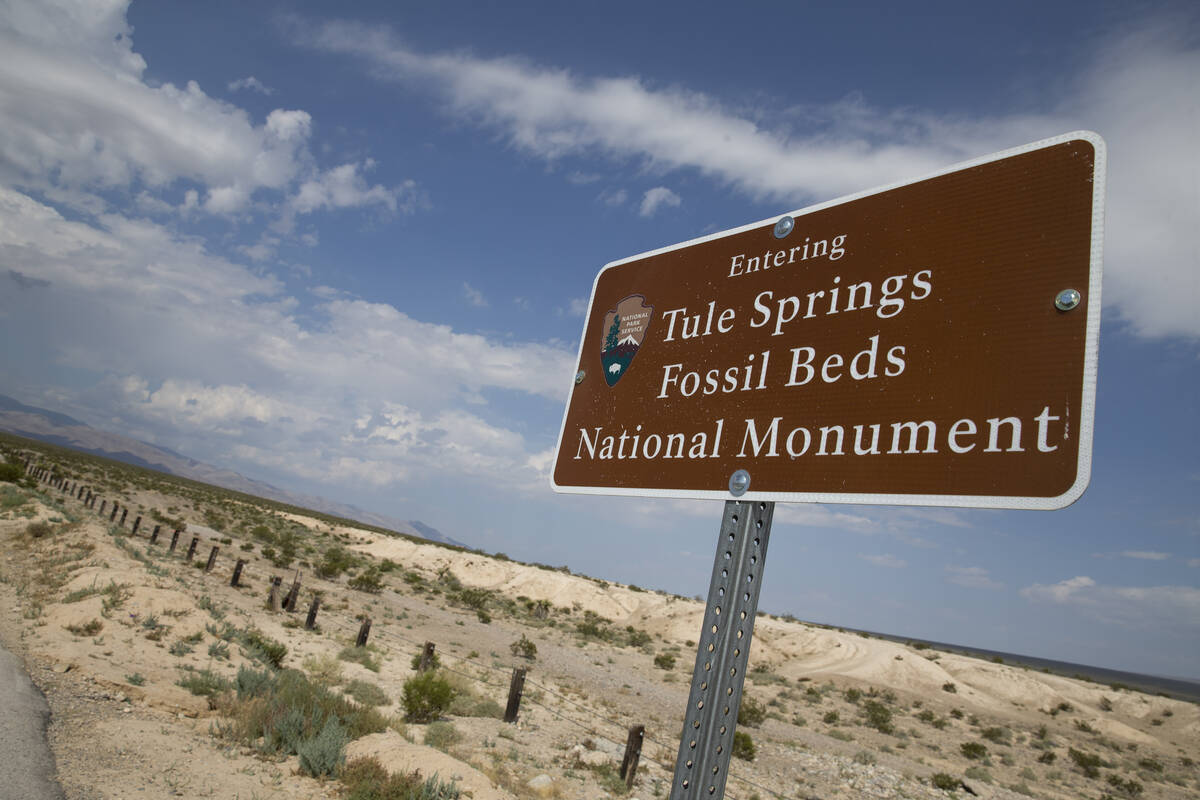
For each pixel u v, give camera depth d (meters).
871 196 2.88
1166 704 55.16
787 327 2.94
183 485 102.38
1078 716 49.12
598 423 3.62
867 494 2.37
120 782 5.66
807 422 2.67
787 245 3.12
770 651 56.72
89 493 40.34
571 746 12.41
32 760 5.63
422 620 31.11
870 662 53.56
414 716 11.73
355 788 6.50
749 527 2.73
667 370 3.38
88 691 7.92
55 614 10.88
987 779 22.94
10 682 7.48
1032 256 2.27
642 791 10.63
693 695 2.60
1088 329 2.05
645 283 3.76
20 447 97.81
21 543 18.58
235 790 6.09
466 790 6.80
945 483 2.19
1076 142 2.31
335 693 11.09
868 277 2.73
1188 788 29.77
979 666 56.81
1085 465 1.90
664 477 3.13
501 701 15.55
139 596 12.52
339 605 27.55
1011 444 2.08
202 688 8.98
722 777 2.49
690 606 63.16
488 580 67.75
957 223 2.53
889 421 2.42
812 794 15.33
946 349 2.37
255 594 22.47
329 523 93.31
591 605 66.19
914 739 30.31
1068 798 23.27
